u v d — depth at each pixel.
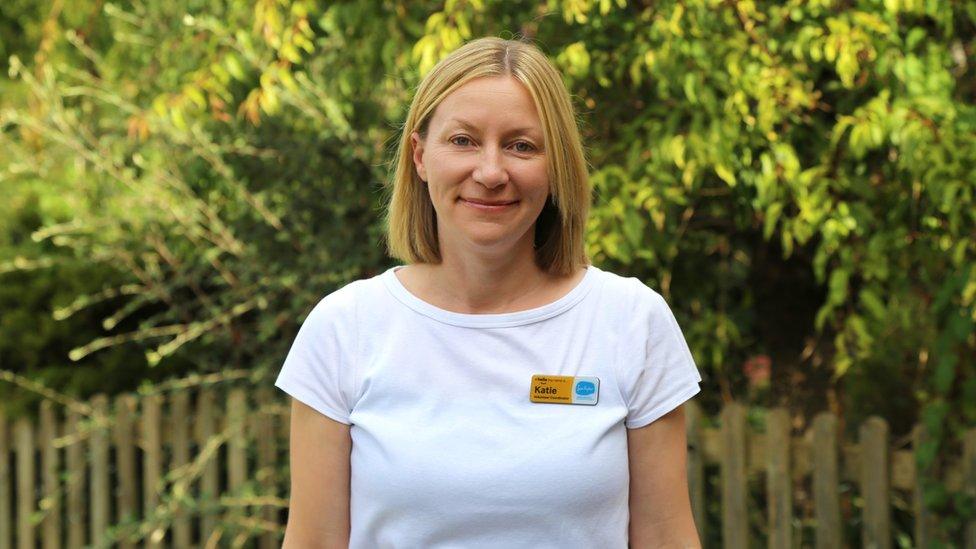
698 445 3.95
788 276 4.77
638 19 3.77
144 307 5.24
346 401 1.79
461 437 1.71
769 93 3.44
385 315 1.80
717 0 3.41
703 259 4.45
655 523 1.82
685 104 3.66
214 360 5.06
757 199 3.59
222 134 4.75
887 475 3.65
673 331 1.82
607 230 3.65
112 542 4.79
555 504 1.69
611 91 4.00
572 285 1.82
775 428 3.83
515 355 1.75
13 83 7.12
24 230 5.23
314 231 4.71
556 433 1.71
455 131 1.73
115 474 5.01
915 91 3.38
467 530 1.69
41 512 5.02
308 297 4.55
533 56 1.76
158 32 5.06
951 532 3.52
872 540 3.66
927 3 3.40
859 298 4.09
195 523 4.87
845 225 3.50
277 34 3.87
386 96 4.49
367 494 1.74
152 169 4.78
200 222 4.85
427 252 1.87
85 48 5.33
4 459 5.05
